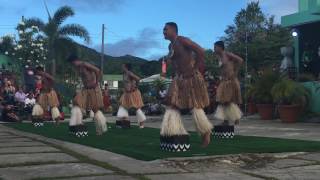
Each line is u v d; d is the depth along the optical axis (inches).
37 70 594.9
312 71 703.1
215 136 373.1
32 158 278.2
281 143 331.9
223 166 253.6
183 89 287.0
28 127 551.2
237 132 442.6
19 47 1206.9
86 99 417.4
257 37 1598.2
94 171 238.4
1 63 1164.5
